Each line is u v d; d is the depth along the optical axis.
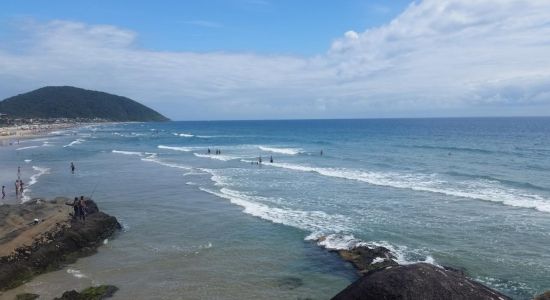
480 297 8.21
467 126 169.88
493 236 21.14
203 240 21.80
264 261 18.67
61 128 190.62
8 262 17.08
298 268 17.78
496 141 85.31
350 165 50.59
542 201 28.64
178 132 162.12
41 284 16.42
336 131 145.12
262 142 97.06
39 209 24.45
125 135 136.75
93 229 21.80
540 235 21.19
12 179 42.41
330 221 24.58
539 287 15.20
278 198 31.55
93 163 56.19
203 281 16.64
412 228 22.75
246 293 15.54
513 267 17.05
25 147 83.75
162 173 45.97
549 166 46.16
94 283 16.53
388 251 18.73
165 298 15.16
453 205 28.03
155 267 18.17
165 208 29.02
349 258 18.53
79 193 34.66
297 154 65.38
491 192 32.22
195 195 33.31
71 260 19.05
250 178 41.47
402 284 8.35
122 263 18.69
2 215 23.17
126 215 27.23
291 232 22.75
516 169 44.38
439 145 76.12
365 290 8.62
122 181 40.59
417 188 34.16
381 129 152.75
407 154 61.59
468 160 52.78
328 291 15.59
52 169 49.94
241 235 22.50
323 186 36.31
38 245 18.84
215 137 122.25
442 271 8.85
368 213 26.28
